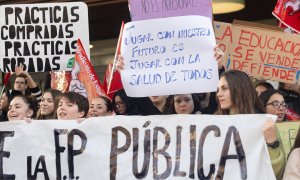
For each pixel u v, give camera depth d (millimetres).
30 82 5508
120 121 3537
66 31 4965
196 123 3434
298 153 3223
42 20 4973
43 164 3607
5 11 4988
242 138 3338
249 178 3293
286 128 3674
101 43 9023
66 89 5348
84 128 3576
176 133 3455
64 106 4105
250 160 3311
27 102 4598
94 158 3539
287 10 5133
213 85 3570
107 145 3539
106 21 8625
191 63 3604
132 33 3717
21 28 4988
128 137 3518
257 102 3518
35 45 4980
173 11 3896
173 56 3639
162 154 3461
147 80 3664
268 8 7863
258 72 4812
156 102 4500
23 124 3646
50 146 3605
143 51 3688
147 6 3934
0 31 5004
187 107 4238
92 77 4711
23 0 7941
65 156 3582
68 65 4973
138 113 4566
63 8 4961
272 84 5465
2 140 3650
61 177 3582
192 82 3596
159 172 3451
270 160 3258
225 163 3357
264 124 3314
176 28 3643
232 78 3455
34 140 3627
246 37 4820
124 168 3498
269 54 4781
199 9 3857
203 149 3400
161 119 3490
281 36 4754
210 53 3588
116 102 4633
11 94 5559
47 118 4734
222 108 3512
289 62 4754
